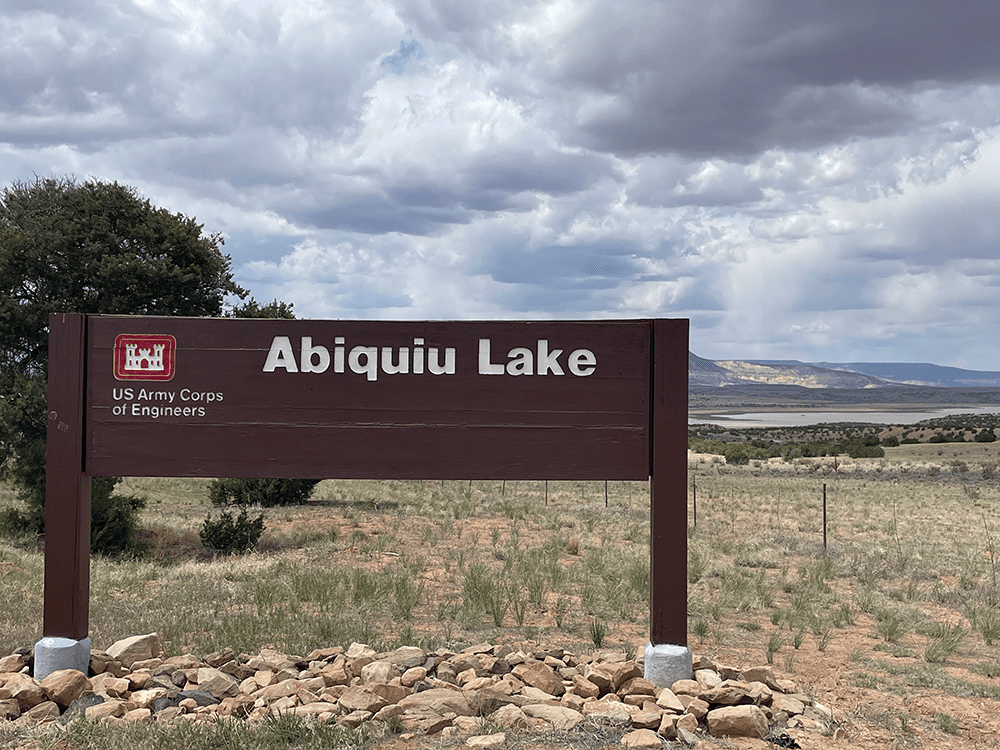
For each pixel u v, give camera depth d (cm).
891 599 1294
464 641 870
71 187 2033
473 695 618
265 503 2614
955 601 1291
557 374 712
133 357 723
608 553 1598
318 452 720
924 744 610
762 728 587
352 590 1109
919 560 1731
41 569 1305
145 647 755
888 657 909
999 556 1886
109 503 1798
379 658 741
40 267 1880
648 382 708
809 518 2702
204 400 723
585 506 2777
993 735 640
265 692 645
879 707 694
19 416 1834
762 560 1650
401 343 718
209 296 2098
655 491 695
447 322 716
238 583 1219
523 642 877
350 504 2616
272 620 915
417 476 716
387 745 546
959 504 3450
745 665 842
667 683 674
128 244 1991
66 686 629
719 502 3222
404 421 717
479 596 1059
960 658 925
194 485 3375
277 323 723
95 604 1032
